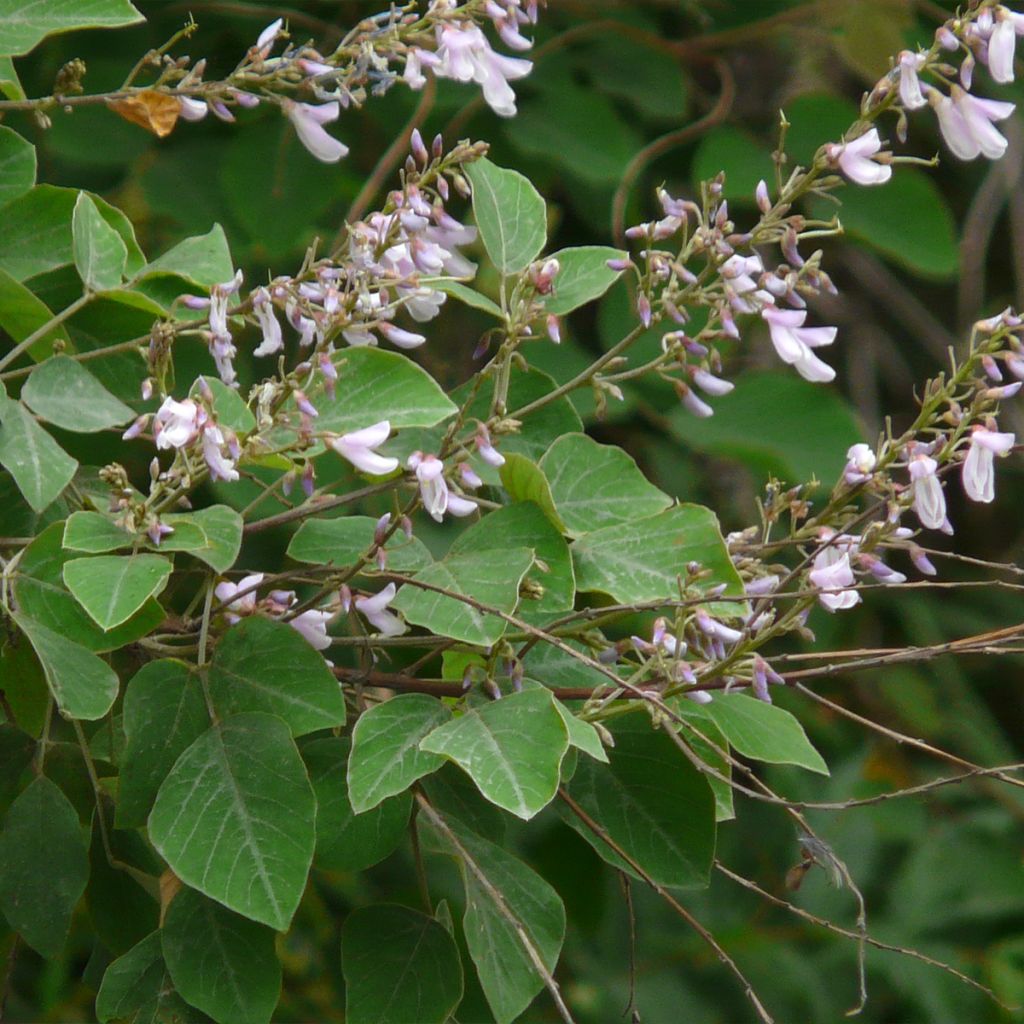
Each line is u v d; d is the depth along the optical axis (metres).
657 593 1.31
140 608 1.30
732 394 1.59
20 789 1.34
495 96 1.33
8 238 1.35
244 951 1.30
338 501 1.32
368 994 1.31
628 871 1.32
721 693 1.33
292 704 1.30
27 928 1.31
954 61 1.75
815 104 1.57
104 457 1.41
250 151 1.53
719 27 1.68
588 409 1.55
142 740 1.30
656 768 1.33
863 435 1.58
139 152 1.53
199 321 1.34
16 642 1.31
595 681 1.33
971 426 1.30
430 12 1.33
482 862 1.32
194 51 1.54
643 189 1.65
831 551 1.31
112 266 1.34
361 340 1.32
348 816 1.31
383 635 1.33
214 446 1.29
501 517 1.32
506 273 1.35
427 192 1.32
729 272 1.31
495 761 1.28
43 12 1.33
